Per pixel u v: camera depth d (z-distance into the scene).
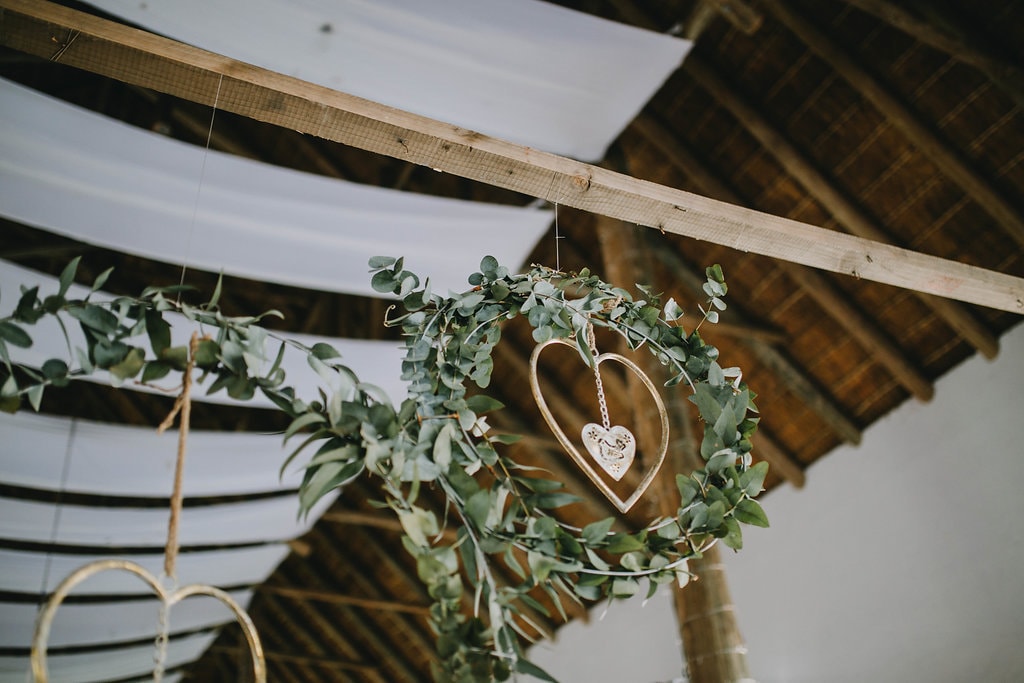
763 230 2.35
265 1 2.95
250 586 8.05
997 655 4.37
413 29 3.15
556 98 3.64
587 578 1.37
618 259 4.42
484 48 3.30
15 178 3.30
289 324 6.39
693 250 5.21
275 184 3.52
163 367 1.28
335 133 1.99
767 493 5.87
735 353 5.49
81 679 6.88
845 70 4.11
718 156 4.82
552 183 2.14
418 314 1.53
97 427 4.16
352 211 3.71
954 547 4.68
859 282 4.80
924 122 4.14
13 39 1.78
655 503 3.87
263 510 5.54
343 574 8.59
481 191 5.25
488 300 1.60
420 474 1.31
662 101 4.79
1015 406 4.51
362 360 4.25
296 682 9.61
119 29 1.79
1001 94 3.91
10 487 6.45
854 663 5.06
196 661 9.77
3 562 5.12
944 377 4.89
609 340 5.82
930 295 4.57
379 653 8.94
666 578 1.42
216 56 1.86
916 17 3.68
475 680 1.19
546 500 1.40
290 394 1.31
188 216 3.59
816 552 5.42
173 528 1.14
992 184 4.13
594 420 6.12
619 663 6.86
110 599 6.27
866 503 5.20
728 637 3.13
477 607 1.24
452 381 1.46
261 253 3.88
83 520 4.92
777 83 4.42
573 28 3.29
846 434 5.28
